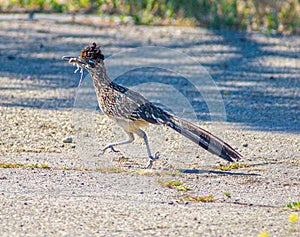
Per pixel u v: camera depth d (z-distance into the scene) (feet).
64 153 42.45
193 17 97.19
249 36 89.76
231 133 48.57
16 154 42.01
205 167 40.22
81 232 29.12
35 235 28.73
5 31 88.17
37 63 71.97
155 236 28.84
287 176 38.78
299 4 99.04
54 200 33.40
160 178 37.63
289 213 32.22
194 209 32.58
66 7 102.06
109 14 100.32
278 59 77.10
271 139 47.06
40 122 49.70
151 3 99.30
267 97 60.39
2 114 51.75
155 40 84.69
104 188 35.73
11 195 33.99
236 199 34.37
